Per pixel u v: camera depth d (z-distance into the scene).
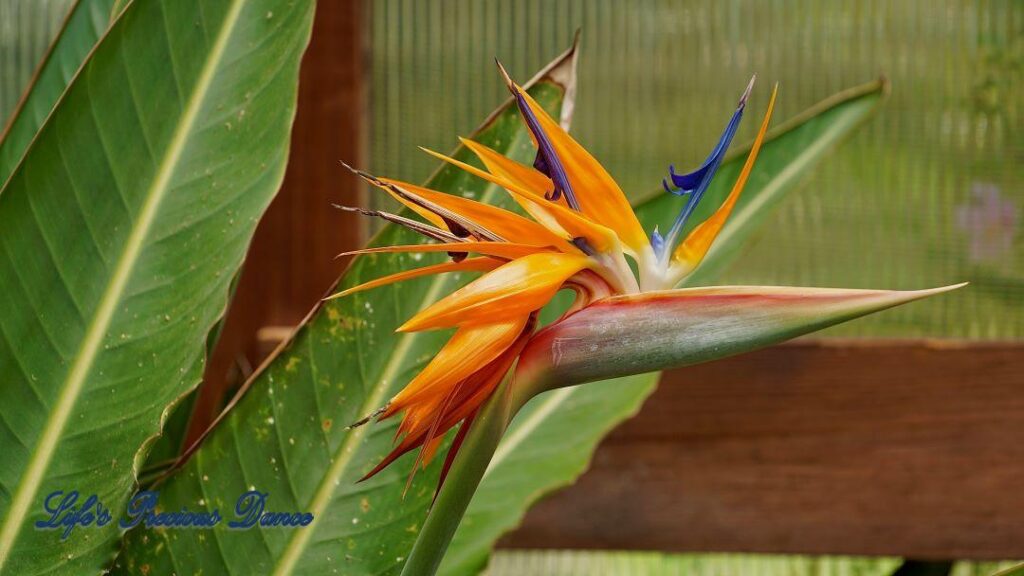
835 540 1.83
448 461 1.41
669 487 1.85
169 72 1.51
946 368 1.82
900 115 1.87
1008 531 1.81
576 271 1.40
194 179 1.51
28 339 1.49
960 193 1.88
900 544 1.82
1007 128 1.87
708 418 1.85
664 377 1.85
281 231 1.83
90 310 1.50
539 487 1.66
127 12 1.49
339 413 1.55
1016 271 1.89
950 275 1.89
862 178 1.88
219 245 1.51
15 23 1.85
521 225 1.41
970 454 1.81
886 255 1.88
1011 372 1.81
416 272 1.41
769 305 1.40
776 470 1.84
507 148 1.58
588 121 1.87
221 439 1.54
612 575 2.29
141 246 1.50
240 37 1.51
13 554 1.48
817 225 1.88
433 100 1.86
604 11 1.86
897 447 1.83
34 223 1.48
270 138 1.51
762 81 1.87
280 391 1.54
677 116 1.87
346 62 1.83
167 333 1.50
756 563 2.28
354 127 1.83
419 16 1.86
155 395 1.49
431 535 1.41
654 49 1.86
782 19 1.86
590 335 1.41
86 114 1.49
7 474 1.49
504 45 1.86
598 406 1.68
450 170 1.58
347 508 1.54
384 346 1.56
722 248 1.66
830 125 1.67
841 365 1.84
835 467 1.83
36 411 1.49
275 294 1.83
